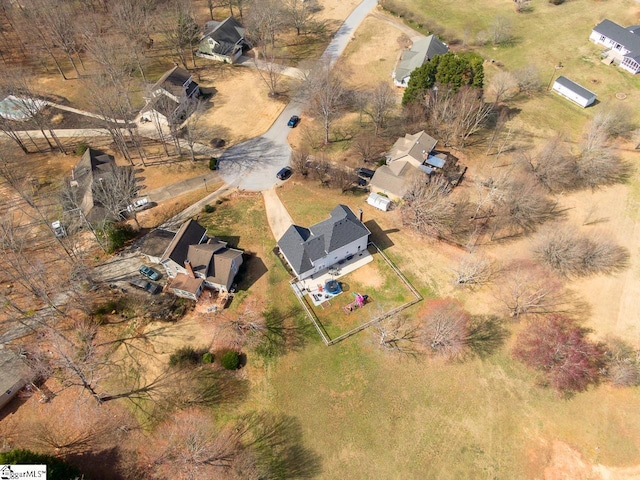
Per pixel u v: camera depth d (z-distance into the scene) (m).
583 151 79.44
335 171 79.81
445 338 55.25
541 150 83.19
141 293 61.25
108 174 72.62
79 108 93.50
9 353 54.66
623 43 105.94
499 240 68.75
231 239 68.56
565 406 51.59
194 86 97.81
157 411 50.97
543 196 74.38
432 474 47.00
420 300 61.06
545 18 122.75
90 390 49.19
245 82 102.69
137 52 98.81
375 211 73.00
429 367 54.53
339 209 66.62
